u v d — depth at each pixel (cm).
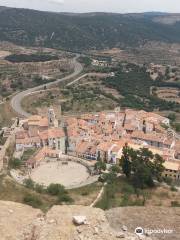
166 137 19862
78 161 17062
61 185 12850
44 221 4638
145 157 14388
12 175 14088
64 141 18950
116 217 4941
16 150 17900
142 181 13150
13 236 4306
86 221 4525
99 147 17500
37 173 15362
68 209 4912
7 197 10625
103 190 12625
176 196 12325
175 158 17400
